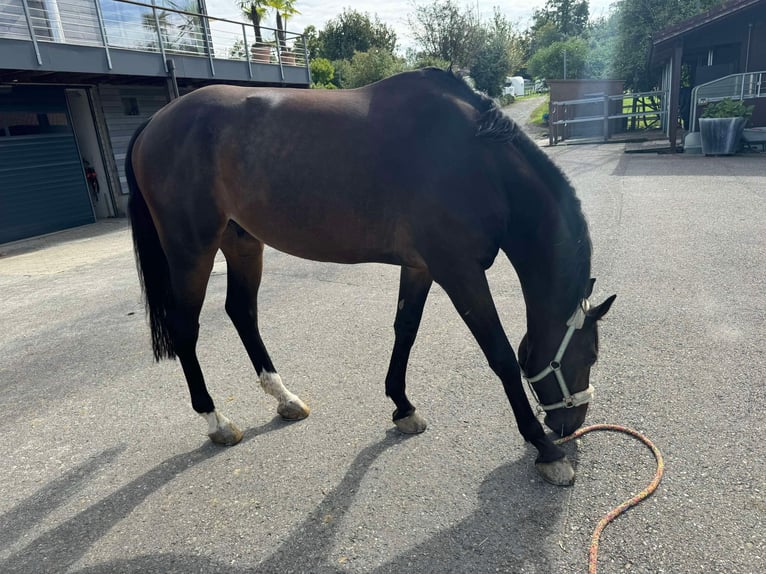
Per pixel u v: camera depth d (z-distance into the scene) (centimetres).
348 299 442
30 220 963
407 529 182
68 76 942
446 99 199
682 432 221
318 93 221
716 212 591
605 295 382
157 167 234
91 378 331
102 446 252
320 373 309
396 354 236
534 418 202
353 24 4212
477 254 194
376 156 197
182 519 196
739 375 260
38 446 256
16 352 388
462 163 190
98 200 1147
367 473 214
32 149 959
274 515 195
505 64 2927
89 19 1010
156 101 1231
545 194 191
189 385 246
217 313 434
